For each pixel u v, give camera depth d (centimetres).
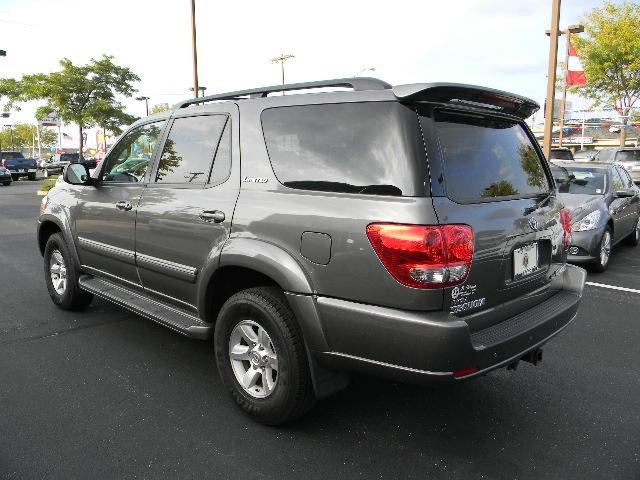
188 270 357
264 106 334
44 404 345
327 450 298
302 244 290
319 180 296
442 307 259
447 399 361
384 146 274
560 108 1984
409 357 259
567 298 346
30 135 9094
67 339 460
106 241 442
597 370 409
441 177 269
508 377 396
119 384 375
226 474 275
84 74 2556
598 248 722
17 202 1811
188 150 378
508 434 317
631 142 4497
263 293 312
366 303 270
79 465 280
